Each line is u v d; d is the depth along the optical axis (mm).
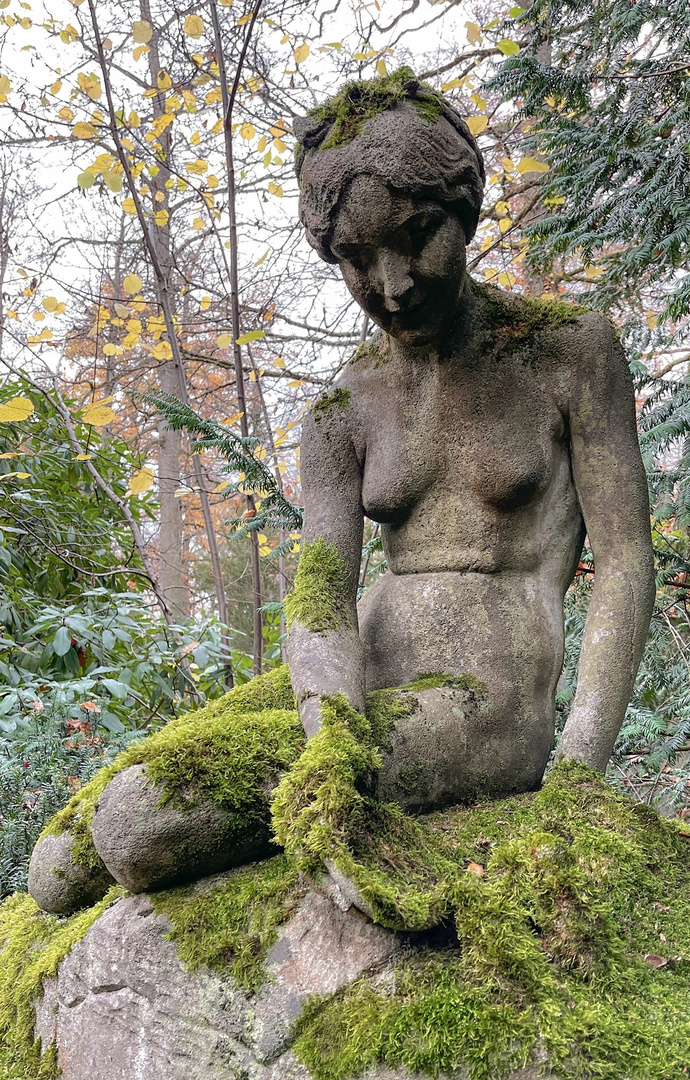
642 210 2615
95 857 1713
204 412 7875
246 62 4645
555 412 1706
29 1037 1675
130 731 3389
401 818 1365
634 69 2766
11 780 2865
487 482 1682
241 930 1371
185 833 1422
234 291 3754
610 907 1219
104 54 3916
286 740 1534
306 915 1337
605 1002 1113
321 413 1869
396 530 1813
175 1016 1369
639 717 2924
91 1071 1483
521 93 2859
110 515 4594
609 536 1659
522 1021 1070
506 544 1707
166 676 3920
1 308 4984
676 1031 1058
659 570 2875
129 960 1443
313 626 1619
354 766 1312
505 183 5184
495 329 1719
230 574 8383
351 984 1233
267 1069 1248
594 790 1428
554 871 1201
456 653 1661
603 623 1604
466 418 1708
